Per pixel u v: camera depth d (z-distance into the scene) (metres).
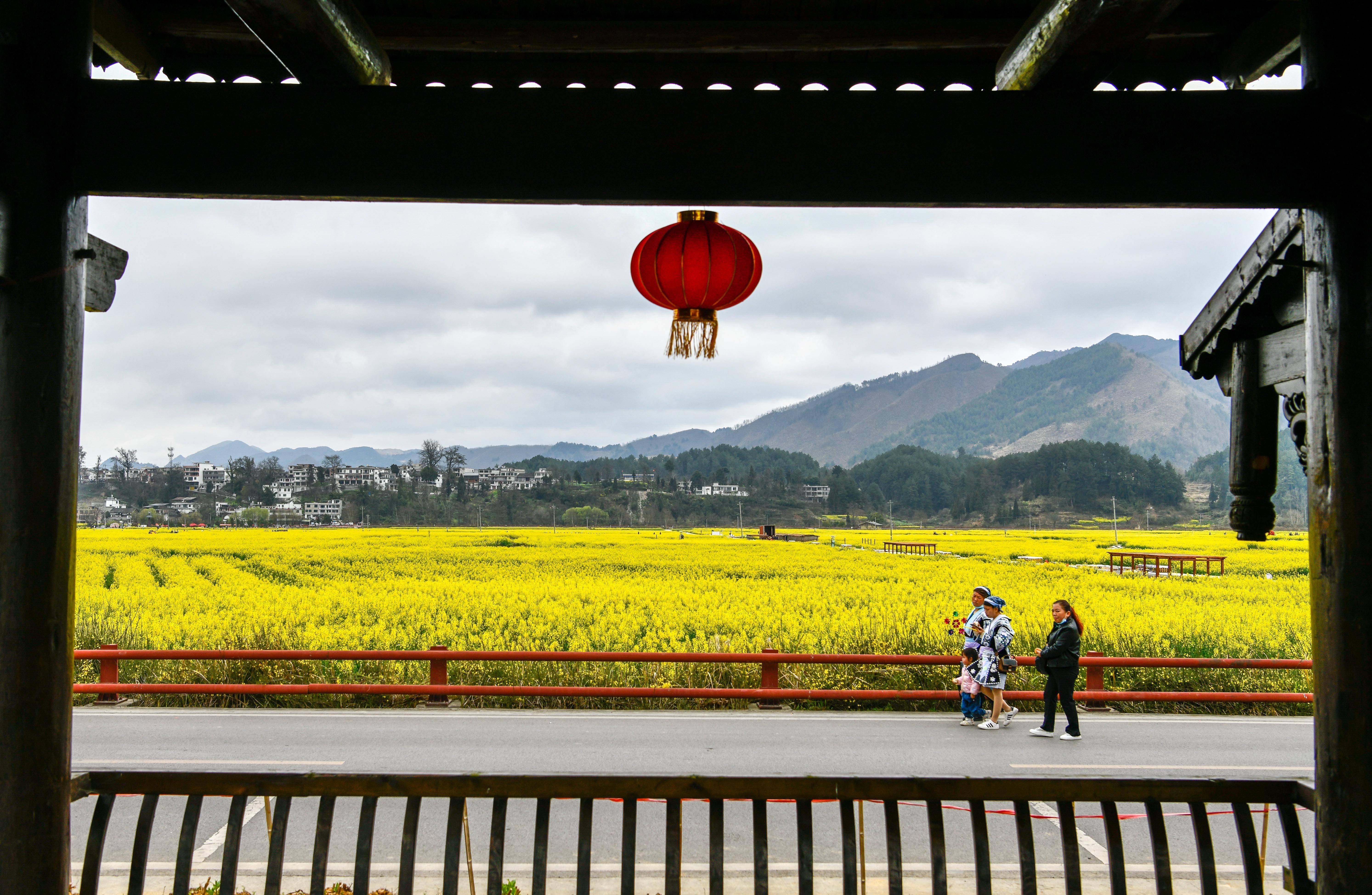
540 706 10.71
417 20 3.61
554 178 2.90
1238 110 2.87
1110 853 2.96
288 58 2.99
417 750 8.51
